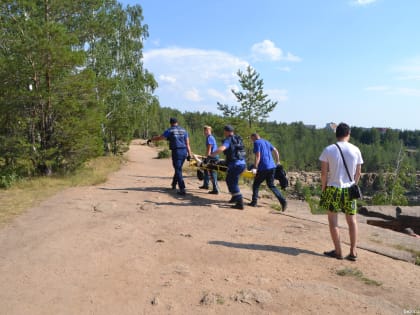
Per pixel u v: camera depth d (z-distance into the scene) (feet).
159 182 39.04
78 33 45.85
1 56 39.99
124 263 14.17
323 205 15.16
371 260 14.97
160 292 11.68
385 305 10.70
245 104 65.67
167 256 15.05
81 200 26.63
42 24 41.96
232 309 10.53
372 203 89.71
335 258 15.10
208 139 30.78
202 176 33.30
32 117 41.93
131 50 96.02
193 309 10.61
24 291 11.82
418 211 32.30
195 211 23.57
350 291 11.81
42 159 40.88
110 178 41.55
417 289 12.04
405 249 16.93
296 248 16.34
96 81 47.85
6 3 39.32
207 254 15.31
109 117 86.79
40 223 20.17
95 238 17.34
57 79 42.06
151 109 102.47
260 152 25.23
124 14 94.17
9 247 16.15
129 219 21.11
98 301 11.14
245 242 17.12
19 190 31.04
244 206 26.05
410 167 103.55
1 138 39.37
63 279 12.73
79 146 43.21
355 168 14.88
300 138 435.12
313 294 11.37
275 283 12.34
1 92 39.11
